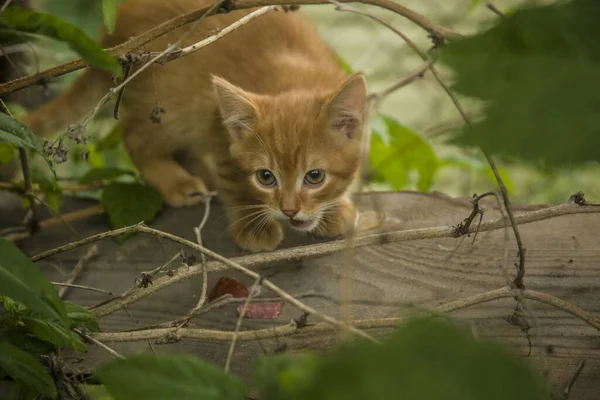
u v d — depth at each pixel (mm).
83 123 1476
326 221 1639
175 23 1496
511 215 1465
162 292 1570
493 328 1515
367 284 1561
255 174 1634
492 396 967
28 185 1606
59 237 1636
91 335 1482
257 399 1483
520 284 1478
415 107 1829
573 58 1003
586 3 1053
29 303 1387
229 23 1670
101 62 1430
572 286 1540
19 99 1759
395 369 991
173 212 1661
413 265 1570
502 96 975
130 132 1701
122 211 1630
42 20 1441
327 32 1801
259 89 1659
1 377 1467
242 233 1631
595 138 910
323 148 1622
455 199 1630
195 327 1533
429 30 1473
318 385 1016
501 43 1037
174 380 1244
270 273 1577
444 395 969
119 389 1229
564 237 1576
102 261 1607
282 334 1471
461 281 1554
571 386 1468
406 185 1810
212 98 1664
